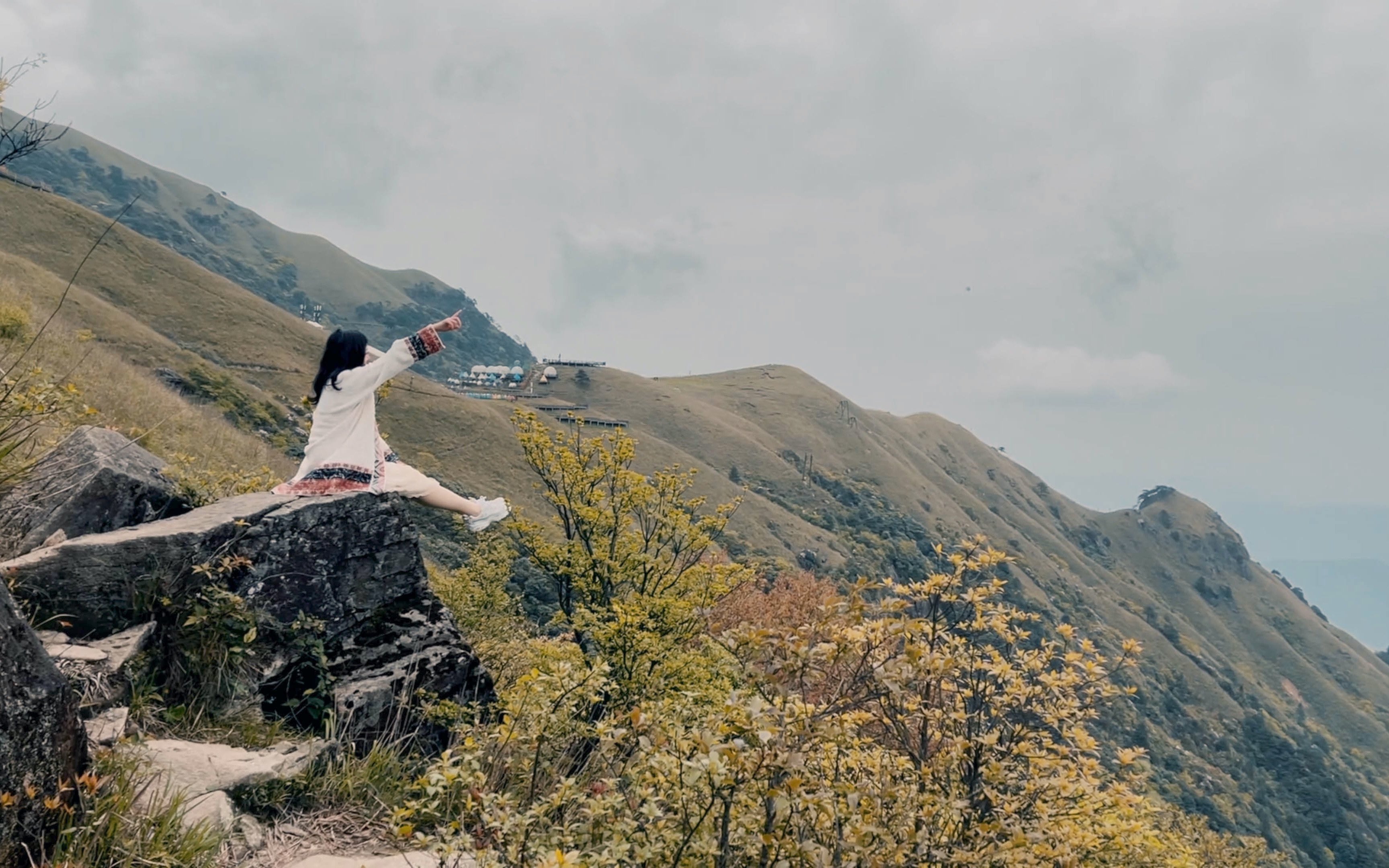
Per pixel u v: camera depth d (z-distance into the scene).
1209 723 151.88
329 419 4.72
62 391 4.87
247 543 4.10
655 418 195.12
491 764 3.83
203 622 3.86
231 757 3.41
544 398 199.38
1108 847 5.14
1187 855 5.72
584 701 3.81
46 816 2.41
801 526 143.50
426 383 104.19
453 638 4.74
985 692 4.66
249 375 92.81
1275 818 130.75
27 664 2.44
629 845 2.71
